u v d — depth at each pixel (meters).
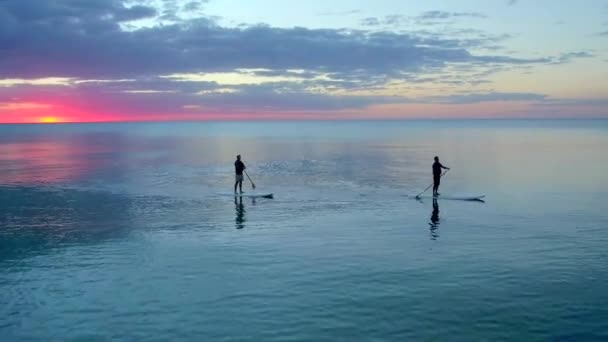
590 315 10.20
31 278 13.07
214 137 135.38
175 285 12.35
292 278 12.75
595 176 33.81
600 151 58.56
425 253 14.95
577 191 27.23
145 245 16.48
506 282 12.25
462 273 12.98
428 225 18.98
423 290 11.73
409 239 16.75
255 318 10.23
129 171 42.12
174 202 25.56
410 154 59.28
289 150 70.38
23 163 50.47
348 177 36.28
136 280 12.80
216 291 11.86
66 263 14.46
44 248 16.23
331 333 9.47
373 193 28.03
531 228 18.17
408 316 10.23
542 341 9.06
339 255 14.84
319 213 21.95
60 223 20.33
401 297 11.30
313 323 9.95
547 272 13.00
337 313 10.43
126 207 24.17
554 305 10.75
